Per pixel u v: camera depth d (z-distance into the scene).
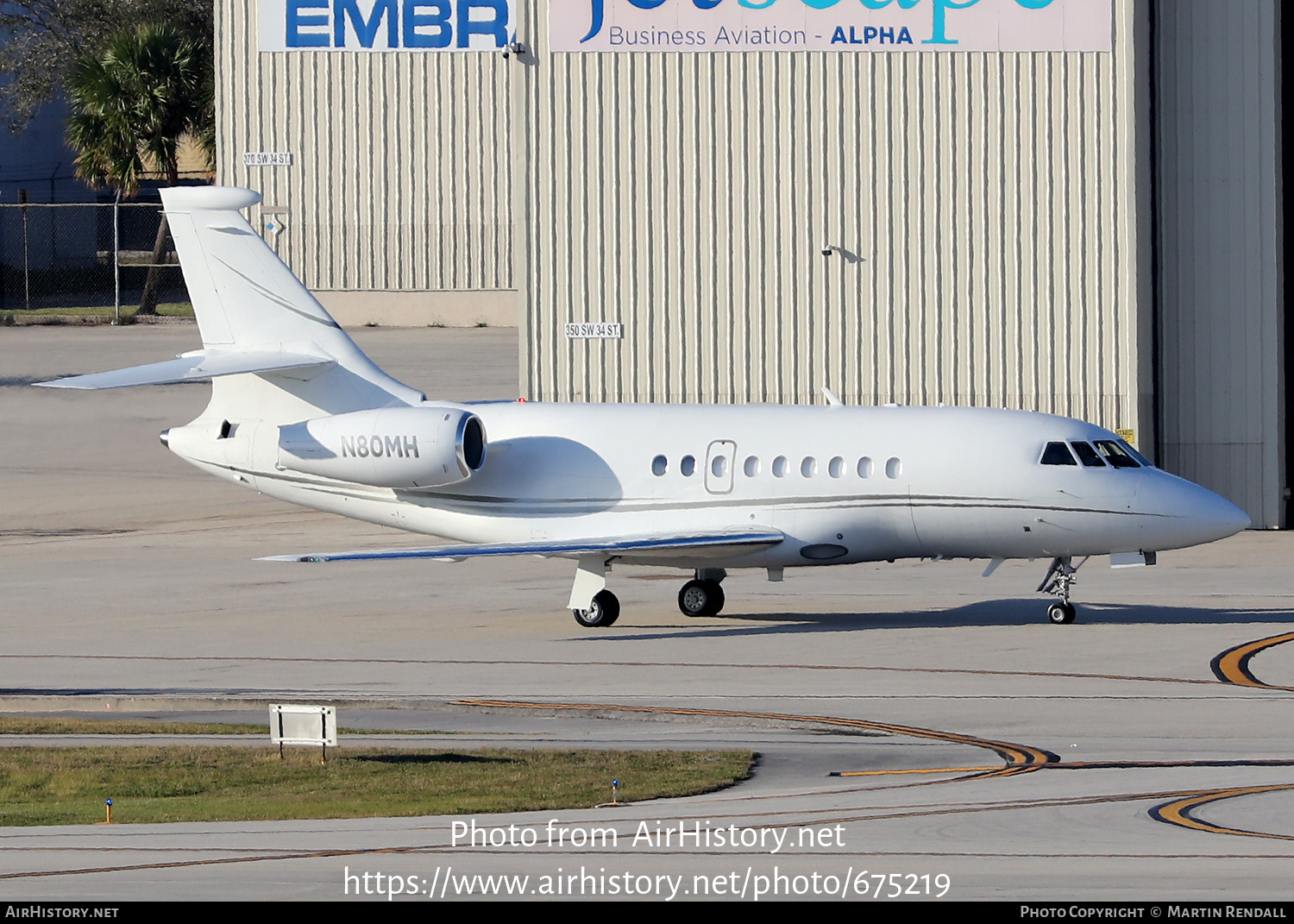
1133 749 72.25
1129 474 107.06
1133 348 158.88
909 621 111.75
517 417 118.81
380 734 79.81
